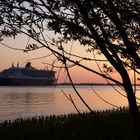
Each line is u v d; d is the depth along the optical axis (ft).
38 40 12.13
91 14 12.60
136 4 12.87
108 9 12.57
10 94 427.74
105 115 73.00
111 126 48.62
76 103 261.65
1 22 13.00
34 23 12.77
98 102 272.92
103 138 41.32
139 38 14.01
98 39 12.22
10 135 53.57
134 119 12.84
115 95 432.66
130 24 13.53
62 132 52.80
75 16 12.53
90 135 45.27
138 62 12.56
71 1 12.45
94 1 12.30
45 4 12.48
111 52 12.44
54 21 12.50
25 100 304.91
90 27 12.23
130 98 12.83
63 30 12.65
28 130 57.47
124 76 12.67
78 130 51.60
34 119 82.17
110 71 14.96
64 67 11.76
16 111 192.34
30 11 12.66
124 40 12.50
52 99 322.14
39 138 50.70
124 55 14.06
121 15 12.94
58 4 12.91
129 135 34.50
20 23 12.87
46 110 198.59
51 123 68.54
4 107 224.33
